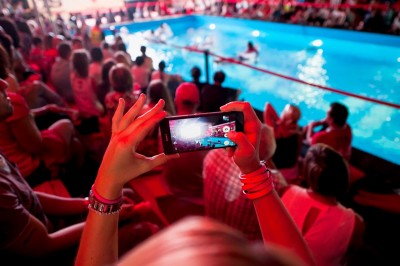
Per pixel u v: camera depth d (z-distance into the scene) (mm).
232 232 311
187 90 2754
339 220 1634
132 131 698
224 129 1035
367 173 3848
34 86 3729
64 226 1912
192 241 276
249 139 869
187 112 2809
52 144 2602
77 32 9992
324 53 11578
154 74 5566
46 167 2449
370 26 10914
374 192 3162
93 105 4215
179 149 1036
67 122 3008
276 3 14484
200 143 1024
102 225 754
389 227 2828
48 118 3436
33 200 1542
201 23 16953
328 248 1615
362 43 10938
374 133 6496
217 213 1919
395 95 8156
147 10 16812
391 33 10273
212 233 292
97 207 746
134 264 280
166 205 2613
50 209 1817
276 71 10047
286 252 321
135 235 1865
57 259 1541
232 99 4625
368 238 2758
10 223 1278
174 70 10430
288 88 8820
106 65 4312
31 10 12258
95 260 762
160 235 312
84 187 2916
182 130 1021
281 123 3197
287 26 13047
